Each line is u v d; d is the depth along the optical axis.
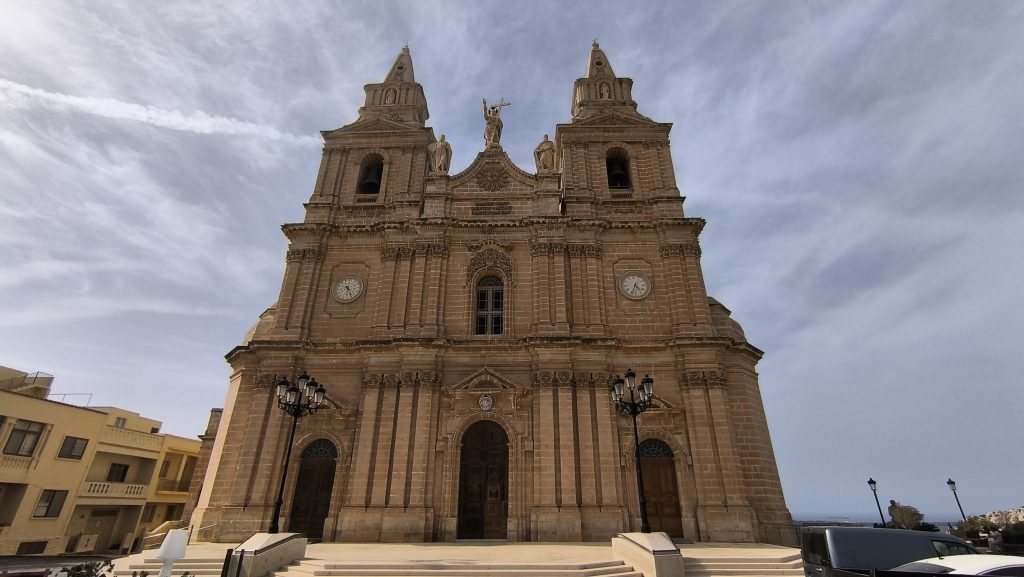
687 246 28.45
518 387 24.84
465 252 28.95
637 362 25.88
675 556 14.70
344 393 25.69
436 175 31.12
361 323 27.53
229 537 22.48
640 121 32.81
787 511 24.78
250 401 26.03
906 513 36.00
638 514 23.20
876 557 11.23
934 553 11.29
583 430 24.20
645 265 28.53
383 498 23.05
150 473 43.50
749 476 24.33
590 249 28.52
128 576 15.79
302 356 26.39
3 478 31.62
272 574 15.42
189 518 28.75
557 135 34.78
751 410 26.11
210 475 26.00
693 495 23.28
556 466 23.50
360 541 22.27
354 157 32.69
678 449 24.05
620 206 30.50
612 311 27.44
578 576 14.72
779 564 16.09
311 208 30.72
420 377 25.25
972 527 28.84
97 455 39.47
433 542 22.16
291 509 23.67
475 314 28.00
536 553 18.20
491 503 23.73
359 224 29.95
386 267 28.42
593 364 25.50
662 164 31.69
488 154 32.03
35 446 33.78
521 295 27.80
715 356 25.41
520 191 30.84
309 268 28.64
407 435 24.19
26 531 32.62
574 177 31.34
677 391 25.28
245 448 24.17
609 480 23.31
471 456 24.59
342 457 24.33
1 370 40.31
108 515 40.41
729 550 19.12
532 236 29.06
